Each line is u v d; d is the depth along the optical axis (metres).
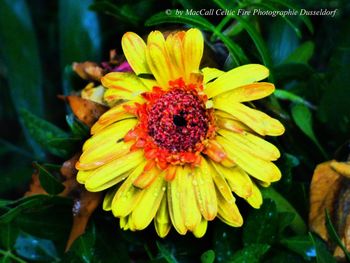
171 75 0.17
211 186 0.16
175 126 0.17
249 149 0.16
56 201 0.19
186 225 0.16
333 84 0.20
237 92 0.16
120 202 0.16
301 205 0.19
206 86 0.16
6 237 0.19
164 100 0.17
